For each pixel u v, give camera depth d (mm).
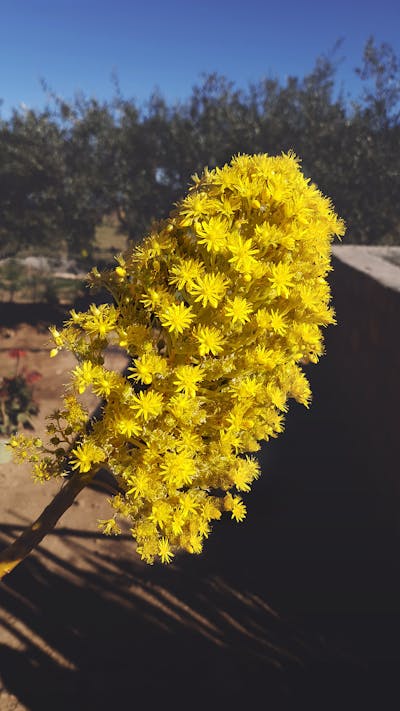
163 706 3871
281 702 3896
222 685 4059
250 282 1203
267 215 1244
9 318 14680
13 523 6062
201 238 1229
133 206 19156
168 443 1250
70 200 19141
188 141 18906
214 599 4973
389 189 18734
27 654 4324
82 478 1355
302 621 4684
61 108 19203
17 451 1362
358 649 4363
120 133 19344
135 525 1341
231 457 1360
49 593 5016
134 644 4461
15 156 18938
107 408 1282
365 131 18609
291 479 7004
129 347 1270
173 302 1207
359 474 7145
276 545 5723
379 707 3799
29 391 8945
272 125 18672
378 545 5668
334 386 9797
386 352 6555
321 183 18312
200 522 1365
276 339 1311
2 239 19406
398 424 5922
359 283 8148
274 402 1299
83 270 20141
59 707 3848
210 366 1265
